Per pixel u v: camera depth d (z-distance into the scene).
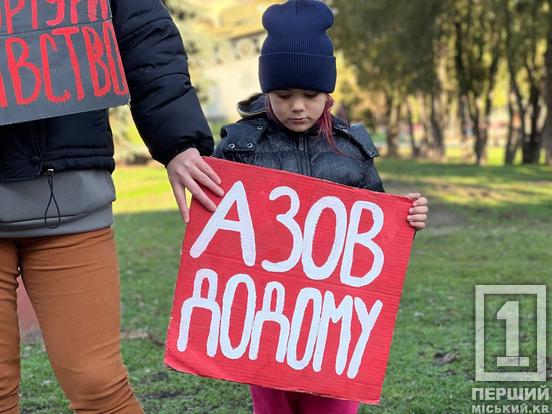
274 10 2.83
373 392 2.71
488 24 26.41
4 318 2.31
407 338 5.06
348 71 35.50
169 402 4.00
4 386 2.34
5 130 2.24
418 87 28.16
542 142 27.64
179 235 10.70
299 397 2.90
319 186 2.68
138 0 2.41
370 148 2.97
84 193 2.33
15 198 2.27
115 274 2.42
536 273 7.15
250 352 2.66
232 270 2.64
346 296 2.71
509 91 26.59
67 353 2.34
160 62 2.41
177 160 2.47
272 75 2.79
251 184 2.64
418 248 8.98
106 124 2.43
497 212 12.39
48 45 2.24
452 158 33.94
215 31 44.19
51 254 2.33
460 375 4.35
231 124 2.97
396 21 26.38
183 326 2.62
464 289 6.56
